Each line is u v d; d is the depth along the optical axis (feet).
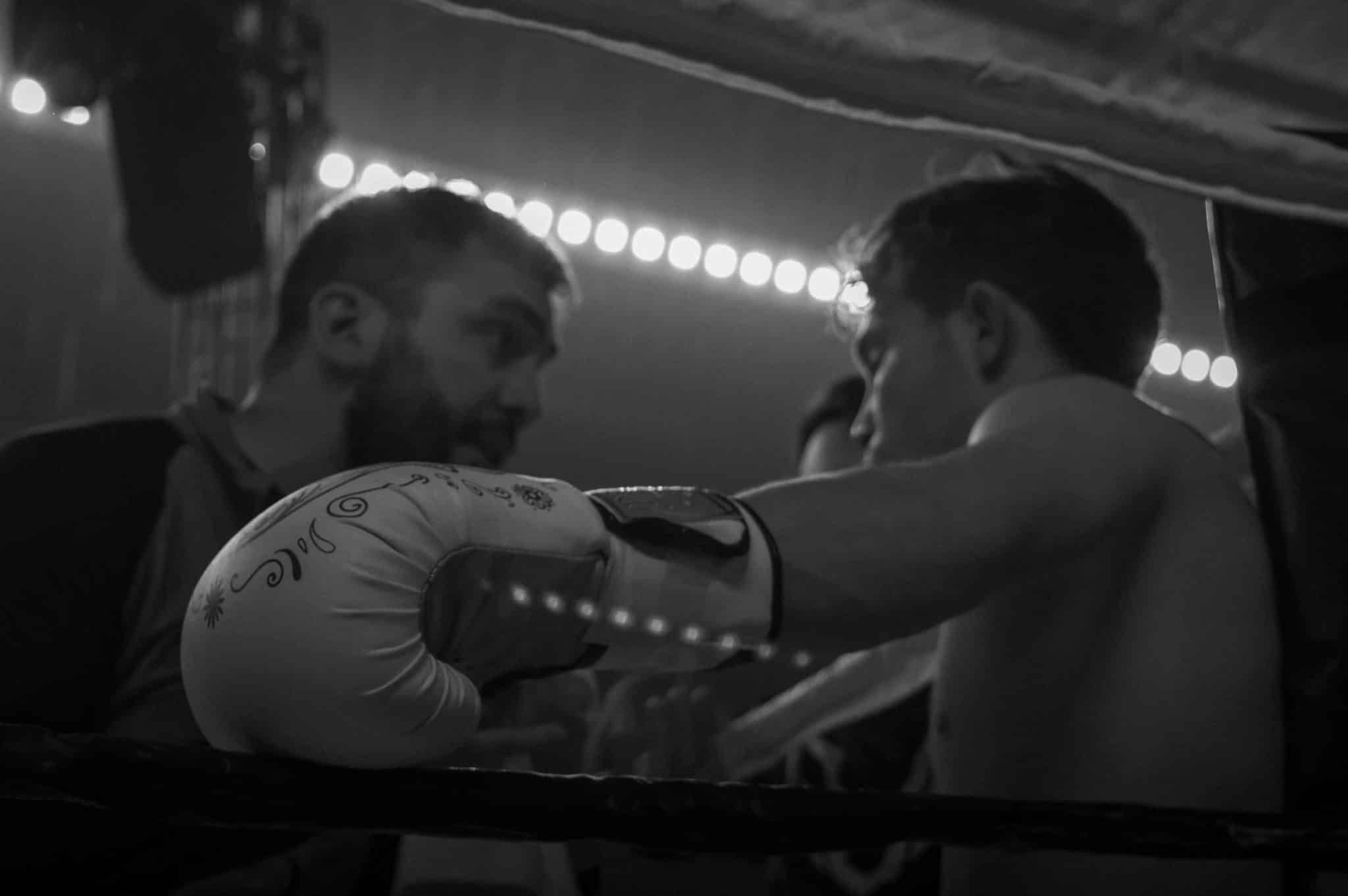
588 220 19.19
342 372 5.83
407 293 5.89
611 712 7.06
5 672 4.47
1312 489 4.22
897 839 2.60
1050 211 4.33
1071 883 3.75
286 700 2.10
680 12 3.09
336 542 2.17
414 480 2.32
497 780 2.30
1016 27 3.91
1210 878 3.65
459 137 18.56
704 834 2.42
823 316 20.38
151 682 4.67
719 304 20.40
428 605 2.34
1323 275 4.46
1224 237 4.71
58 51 7.47
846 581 2.63
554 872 5.16
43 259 18.28
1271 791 3.73
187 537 4.94
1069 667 3.76
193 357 11.52
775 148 18.80
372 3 17.17
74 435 5.04
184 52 7.73
